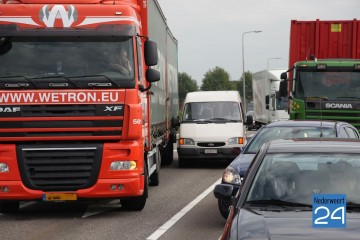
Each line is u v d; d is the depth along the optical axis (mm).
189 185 17969
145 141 13766
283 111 39688
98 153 12031
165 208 13758
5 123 12000
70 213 13211
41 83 12023
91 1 12719
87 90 12023
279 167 7285
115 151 12070
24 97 12000
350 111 21406
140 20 14492
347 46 24406
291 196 6875
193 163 24172
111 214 13008
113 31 12273
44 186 12047
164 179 19672
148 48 12938
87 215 12914
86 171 12070
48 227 11492
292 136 12703
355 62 21625
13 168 11984
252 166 7438
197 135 23062
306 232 5926
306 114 21656
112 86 12062
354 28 24297
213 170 22734
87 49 12211
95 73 12070
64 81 12023
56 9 12359
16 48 12188
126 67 12133
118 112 12031
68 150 12031
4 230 11219
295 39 24625
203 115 23625
